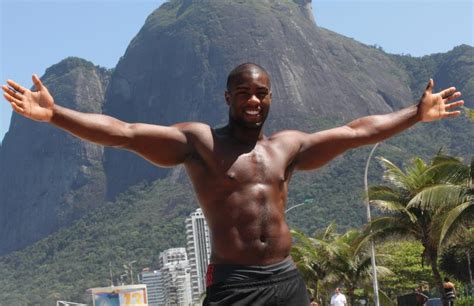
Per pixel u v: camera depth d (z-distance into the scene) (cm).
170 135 380
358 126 412
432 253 2511
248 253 364
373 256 2972
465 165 2272
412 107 423
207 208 376
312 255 3766
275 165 380
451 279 3612
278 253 367
